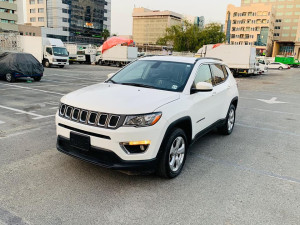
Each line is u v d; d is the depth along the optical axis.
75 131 3.44
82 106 3.42
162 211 3.01
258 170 4.27
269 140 5.95
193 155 4.81
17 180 3.54
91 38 124.75
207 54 27.03
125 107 3.26
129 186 3.53
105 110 3.26
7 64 13.27
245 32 125.38
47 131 5.73
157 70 4.51
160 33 170.12
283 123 7.67
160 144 3.42
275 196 3.46
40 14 109.06
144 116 3.25
